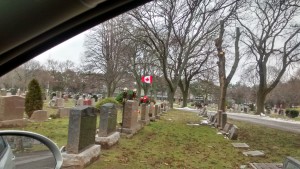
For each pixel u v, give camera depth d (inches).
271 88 1702.8
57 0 69.4
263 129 873.5
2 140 143.9
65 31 79.6
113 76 1628.9
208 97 3312.0
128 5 83.5
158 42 1284.4
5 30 70.3
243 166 363.3
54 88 2571.4
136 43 1349.7
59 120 685.3
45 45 80.3
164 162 348.5
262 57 1555.1
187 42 1347.2
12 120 532.4
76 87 2455.7
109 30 1552.7
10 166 140.8
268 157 431.2
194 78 2274.9
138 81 2006.6
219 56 965.8
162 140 514.3
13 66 82.3
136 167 312.5
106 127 393.4
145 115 716.7
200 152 434.6
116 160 332.8
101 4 79.0
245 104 3068.4
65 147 308.0
